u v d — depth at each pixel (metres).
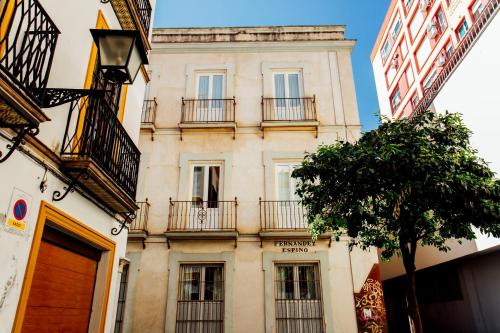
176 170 11.29
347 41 12.77
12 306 3.30
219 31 12.98
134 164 6.17
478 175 6.29
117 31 3.77
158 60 12.77
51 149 3.97
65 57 4.33
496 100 8.48
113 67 3.72
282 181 11.23
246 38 12.88
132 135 7.04
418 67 25.66
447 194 5.83
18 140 3.13
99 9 5.46
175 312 9.70
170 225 10.57
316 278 10.17
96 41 3.78
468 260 10.63
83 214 4.79
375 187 6.45
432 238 7.22
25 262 3.48
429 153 6.09
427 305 13.33
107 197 5.09
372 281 9.90
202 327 9.67
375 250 10.20
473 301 10.41
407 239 6.52
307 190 7.34
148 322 9.64
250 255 10.23
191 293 10.07
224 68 12.59
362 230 6.93
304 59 12.66
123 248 6.29
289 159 11.36
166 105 12.14
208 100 12.15
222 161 11.44
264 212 10.64
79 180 4.44
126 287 10.01
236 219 10.60
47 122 3.95
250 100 12.12
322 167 6.81
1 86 2.57
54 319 4.35
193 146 11.55
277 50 12.78
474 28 9.65
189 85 12.40
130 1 6.12
